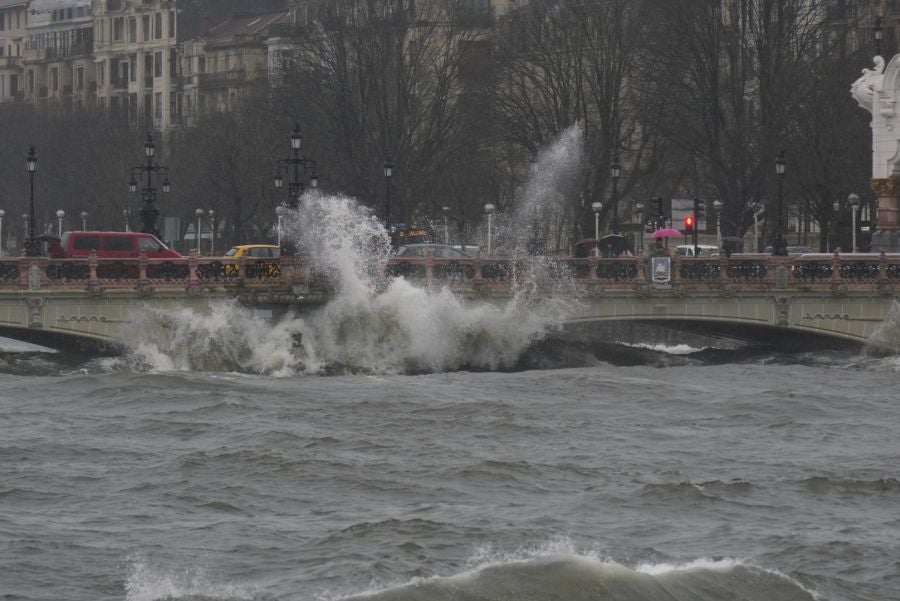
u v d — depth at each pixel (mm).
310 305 183250
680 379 175250
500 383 170250
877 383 172250
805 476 121312
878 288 187750
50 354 188000
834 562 100000
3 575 95938
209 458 125000
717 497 113812
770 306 187625
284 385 168125
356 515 109875
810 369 184125
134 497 114312
